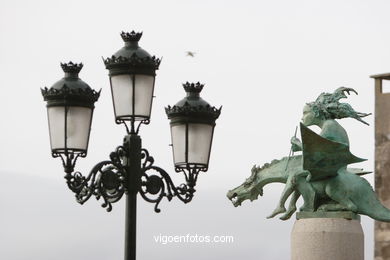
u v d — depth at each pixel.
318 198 26.36
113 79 19.95
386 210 26.22
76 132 19.52
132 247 19.78
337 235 25.91
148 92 19.94
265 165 28.02
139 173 19.94
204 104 20.55
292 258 26.45
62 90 19.45
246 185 28.12
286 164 27.62
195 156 20.45
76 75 19.77
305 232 26.16
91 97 19.64
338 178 26.16
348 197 26.09
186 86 20.70
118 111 19.94
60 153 19.58
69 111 19.47
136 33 20.09
